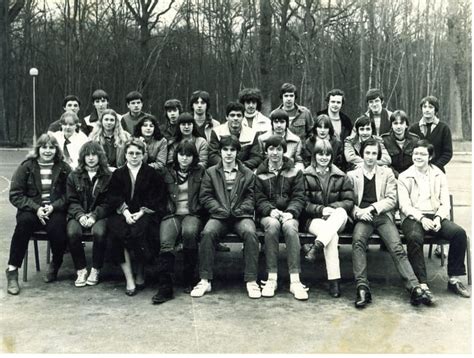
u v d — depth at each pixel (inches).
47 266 219.0
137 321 157.8
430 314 165.5
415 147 197.0
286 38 844.6
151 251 188.5
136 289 189.8
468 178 513.7
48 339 143.6
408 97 785.6
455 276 187.2
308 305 174.1
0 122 931.3
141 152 193.6
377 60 781.9
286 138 223.9
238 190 193.5
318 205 196.5
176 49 903.1
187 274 187.9
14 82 952.9
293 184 198.4
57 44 918.4
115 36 861.2
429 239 190.4
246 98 238.5
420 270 183.9
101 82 863.7
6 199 373.7
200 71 899.4
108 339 143.7
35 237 194.7
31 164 198.5
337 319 160.7
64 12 856.9
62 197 199.9
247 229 185.5
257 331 150.3
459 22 733.9
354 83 863.7
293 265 185.3
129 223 185.8
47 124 949.2
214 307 171.3
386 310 169.5
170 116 234.1
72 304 173.2
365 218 186.7
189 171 197.5
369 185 198.4
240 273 211.8
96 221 195.5
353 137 230.1
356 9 807.7
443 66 758.5
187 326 153.9
